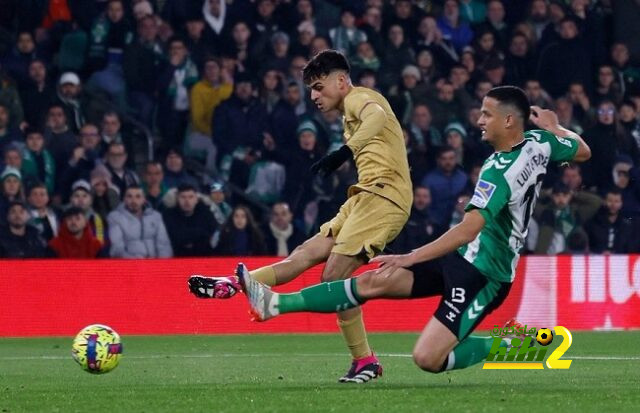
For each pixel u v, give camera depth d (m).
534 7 67.56
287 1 65.19
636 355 39.28
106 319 51.47
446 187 58.41
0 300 50.78
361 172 28.19
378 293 25.38
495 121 25.11
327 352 41.56
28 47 60.75
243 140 61.16
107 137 59.19
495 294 25.53
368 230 27.69
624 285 53.75
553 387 26.72
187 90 62.75
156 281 51.78
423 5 68.38
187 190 55.44
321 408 22.00
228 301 52.06
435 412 21.36
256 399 23.72
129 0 64.31
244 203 60.47
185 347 44.31
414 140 61.09
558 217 59.28
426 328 25.50
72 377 31.48
